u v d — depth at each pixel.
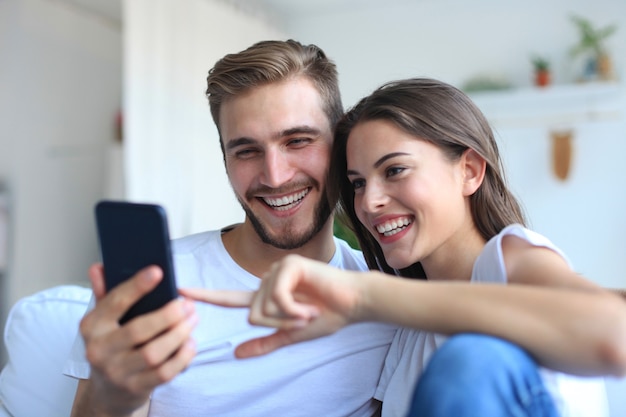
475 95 3.54
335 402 1.08
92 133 3.80
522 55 3.59
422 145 0.92
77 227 3.69
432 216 0.93
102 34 3.87
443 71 3.79
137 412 1.02
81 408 0.80
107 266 0.70
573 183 3.50
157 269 0.63
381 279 0.66
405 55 3.88
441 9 3.79
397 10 3.90
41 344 1.30
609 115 3.42
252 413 1.07
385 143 0.92
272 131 1.05
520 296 0.61
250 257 1.17
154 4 2.97
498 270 0.78
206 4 3.33
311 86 1.09
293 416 1.08
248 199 1.12
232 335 1.09
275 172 1.06
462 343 0.56
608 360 0.57
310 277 0.64
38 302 1.36
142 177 2.90
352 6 3.98
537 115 3.56
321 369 1.08
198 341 1.08
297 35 4.19
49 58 3.47
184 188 3.17
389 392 0.99
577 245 3.50
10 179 3.29
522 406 0.54
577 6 3.46
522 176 3.60
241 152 1.09
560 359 0.59
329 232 1.21
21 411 1.26
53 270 3.51
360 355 1.10
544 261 0.74
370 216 0.96
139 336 0.63
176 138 3.12
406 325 0.64
